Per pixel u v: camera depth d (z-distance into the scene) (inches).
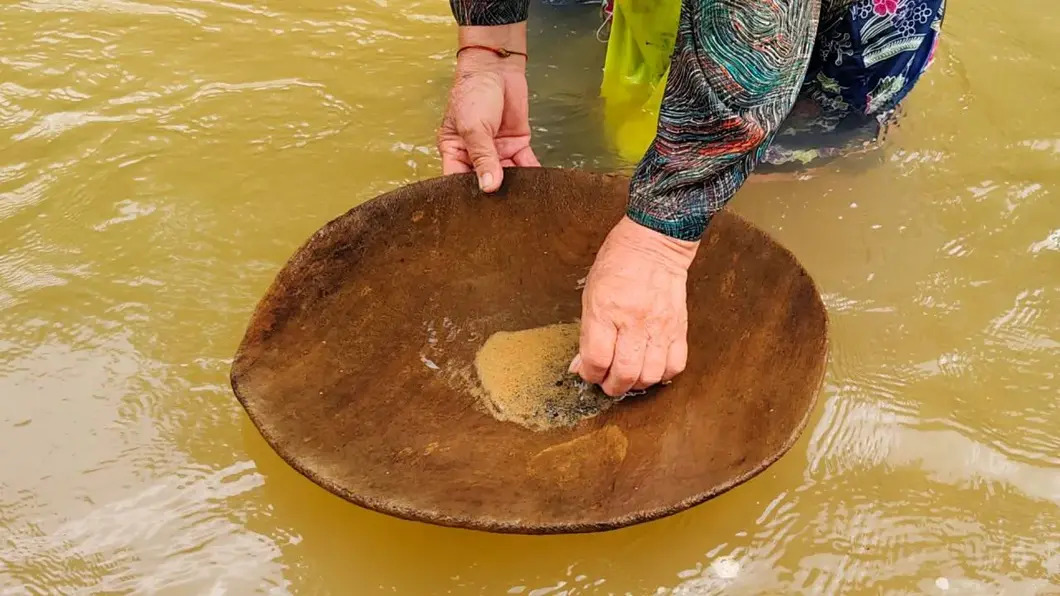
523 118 47.4
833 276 47.2
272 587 34.7
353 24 65.2
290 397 35.2
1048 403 41.9
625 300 35.8
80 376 40.9
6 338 42.2
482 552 36.2
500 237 43.4
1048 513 37.9
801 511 37.9
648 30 52.5
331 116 56.2
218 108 56.2
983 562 36.3
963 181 53.1
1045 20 67.7
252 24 64.5
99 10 64.6
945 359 43.5
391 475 32.4
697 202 35.7
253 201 49.9
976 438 40.3
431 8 67.7
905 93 53.0
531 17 65.2
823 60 50.9
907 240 49.4
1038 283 47.3
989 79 61.4
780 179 52.9
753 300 38.9
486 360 39.8
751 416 34.5
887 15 48.4
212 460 38.3
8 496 36.6
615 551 36.4
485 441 35.7
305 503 37.2
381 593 34.9
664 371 36.3
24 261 45.8
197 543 35.7
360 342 38.7
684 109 34.3
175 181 50.8
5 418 39.2
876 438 40.3
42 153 52.1
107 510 36.4
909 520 37.6
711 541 36.8
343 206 50.0
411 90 58.8
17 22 62.6
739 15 32.1
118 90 57.1
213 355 42.1
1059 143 55.9
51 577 34.4
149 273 45.6
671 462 33.4
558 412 37.2
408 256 41.8
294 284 37.9
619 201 43.5
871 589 35.5
